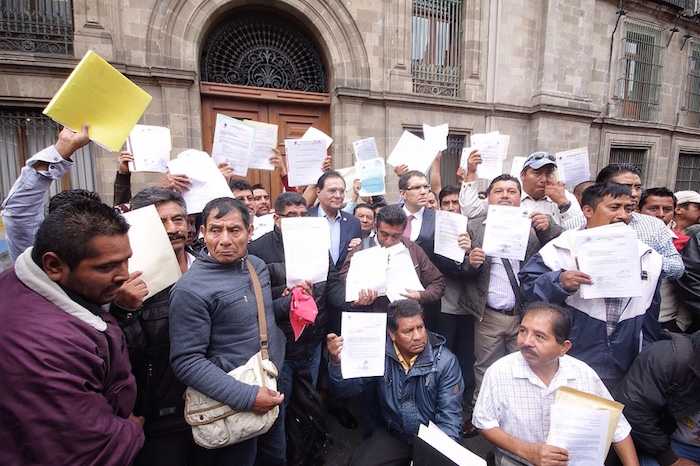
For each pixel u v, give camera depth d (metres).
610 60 8.85
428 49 7.09
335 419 2.85
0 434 0.92
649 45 9.43
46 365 0.94
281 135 6.27
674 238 2.73
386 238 2.37
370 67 6.36
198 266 1.64
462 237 2.46
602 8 8.57
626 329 1.95
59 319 1.02
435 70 7.17
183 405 1.62
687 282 2.29
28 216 1.66
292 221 2.00
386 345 2.11
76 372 1.00
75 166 5.07
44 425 0.93
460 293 2.96
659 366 1.72
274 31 6.19
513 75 7.52
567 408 1.45
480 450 2.54
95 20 4.77
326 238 2.04
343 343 1.95
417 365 2.03
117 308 1.46
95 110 1.70
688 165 10.71
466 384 3.13
